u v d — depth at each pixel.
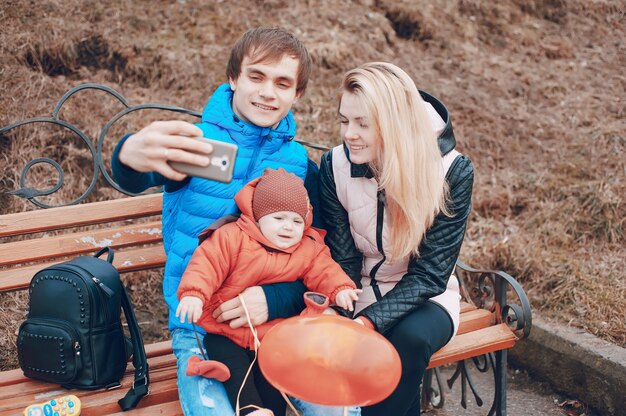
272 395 2.20
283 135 2.39
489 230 3.89
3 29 4.09
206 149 1.77
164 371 2.34
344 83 2.22
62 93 3.95
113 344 2.22
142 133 1.81
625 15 5.71
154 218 3.74
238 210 2.31
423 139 2.18
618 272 3.54
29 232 2.58
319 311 2.06
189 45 4.43
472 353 2.46
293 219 2.18
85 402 2.14
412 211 2.19
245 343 2.13
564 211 3.94
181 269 2.29
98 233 2.65
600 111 4.73
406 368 2.20
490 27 5.35
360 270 2.44
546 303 3.37
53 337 2.13
